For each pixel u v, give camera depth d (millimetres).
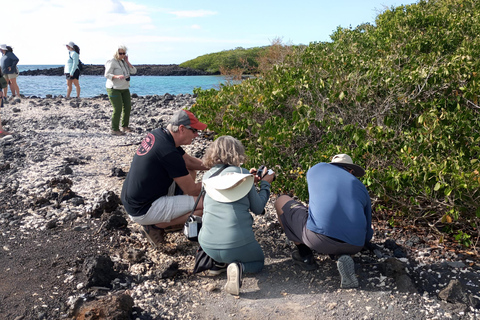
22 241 4199
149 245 4258
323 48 9289
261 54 16156
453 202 3846
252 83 7676
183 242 4344
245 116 6391
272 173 4098
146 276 3686
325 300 3361
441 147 4336
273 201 5312
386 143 4711
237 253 3465
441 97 5109
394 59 6230
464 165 4039
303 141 5629
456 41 7586
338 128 5309
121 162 6863
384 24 9445
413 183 4102
